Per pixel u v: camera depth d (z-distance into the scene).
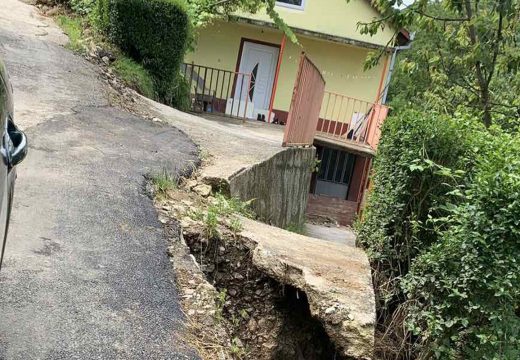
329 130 18.08
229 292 4.42
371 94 18.05
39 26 10.29
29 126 5.91
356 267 4.80
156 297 3.39
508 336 4.02
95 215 4.27
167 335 3.04
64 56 9.09
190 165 6.20
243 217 5.54
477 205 4.12
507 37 9.79
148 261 3.80
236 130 11.12
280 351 4.31
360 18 17.44
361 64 17.92
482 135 5.81
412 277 4.75
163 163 5.97
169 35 10.89
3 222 2.24
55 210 4.18
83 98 7.64
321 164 18.61
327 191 18.72
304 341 4.48
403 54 20.66
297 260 4.52
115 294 3.28
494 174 4.04
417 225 5.47
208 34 17.83
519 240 3.94
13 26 9.70
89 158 5.49
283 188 8.95
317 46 17.97
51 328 2.82
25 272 3.26
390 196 5.85
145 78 10.38
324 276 4.32
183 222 4.62
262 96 18.19
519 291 4.00
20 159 2.37
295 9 17.45
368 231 6.25
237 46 17.92
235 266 4.52
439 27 10.68
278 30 17.47
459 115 6.16
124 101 8.42
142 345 2.89
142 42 10.73
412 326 4.63
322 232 12.09
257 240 4.69
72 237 3.85
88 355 2.69
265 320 4.35
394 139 5.98
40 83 7.55
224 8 13.98
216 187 5.93
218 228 4.68
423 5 9.95
